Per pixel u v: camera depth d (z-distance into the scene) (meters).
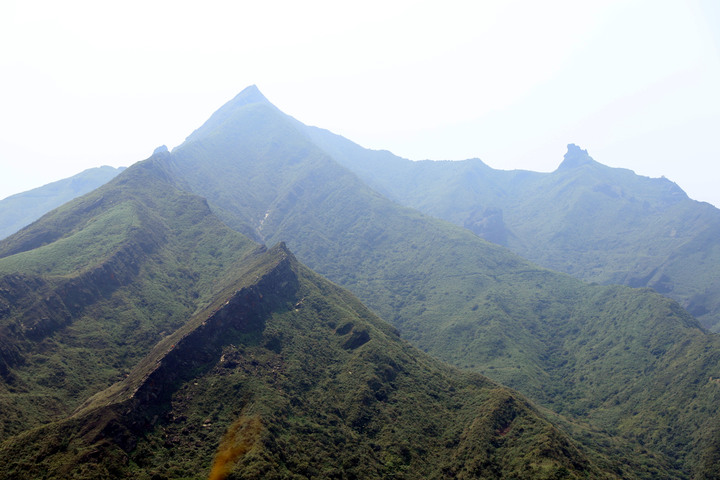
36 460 62.91
